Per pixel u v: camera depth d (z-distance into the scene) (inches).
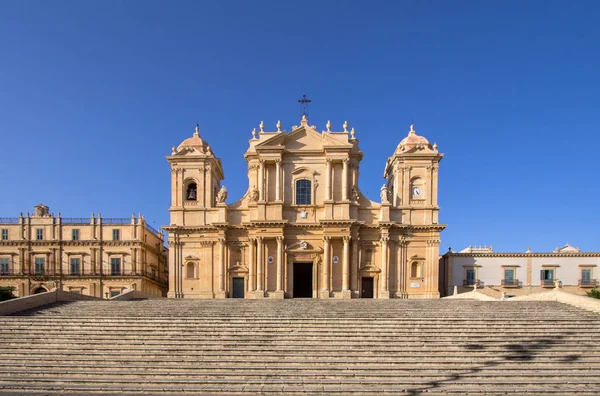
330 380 762.8
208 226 2027.6
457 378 768.9
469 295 1594.5
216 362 835.4
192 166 2085.4
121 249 2455.7
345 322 1029.2
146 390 733.3
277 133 2021.4
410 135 2139.5
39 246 2459.4
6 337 951.6
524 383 751.1
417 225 2001.7
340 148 1987.0
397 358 852.6
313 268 1975.9
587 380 760.3
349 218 1953.7
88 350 891.4
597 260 2261.3
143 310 1200.2
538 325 1006.4
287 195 2017.7
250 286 1967.3
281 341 929.5
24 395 708.7
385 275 1959.9
